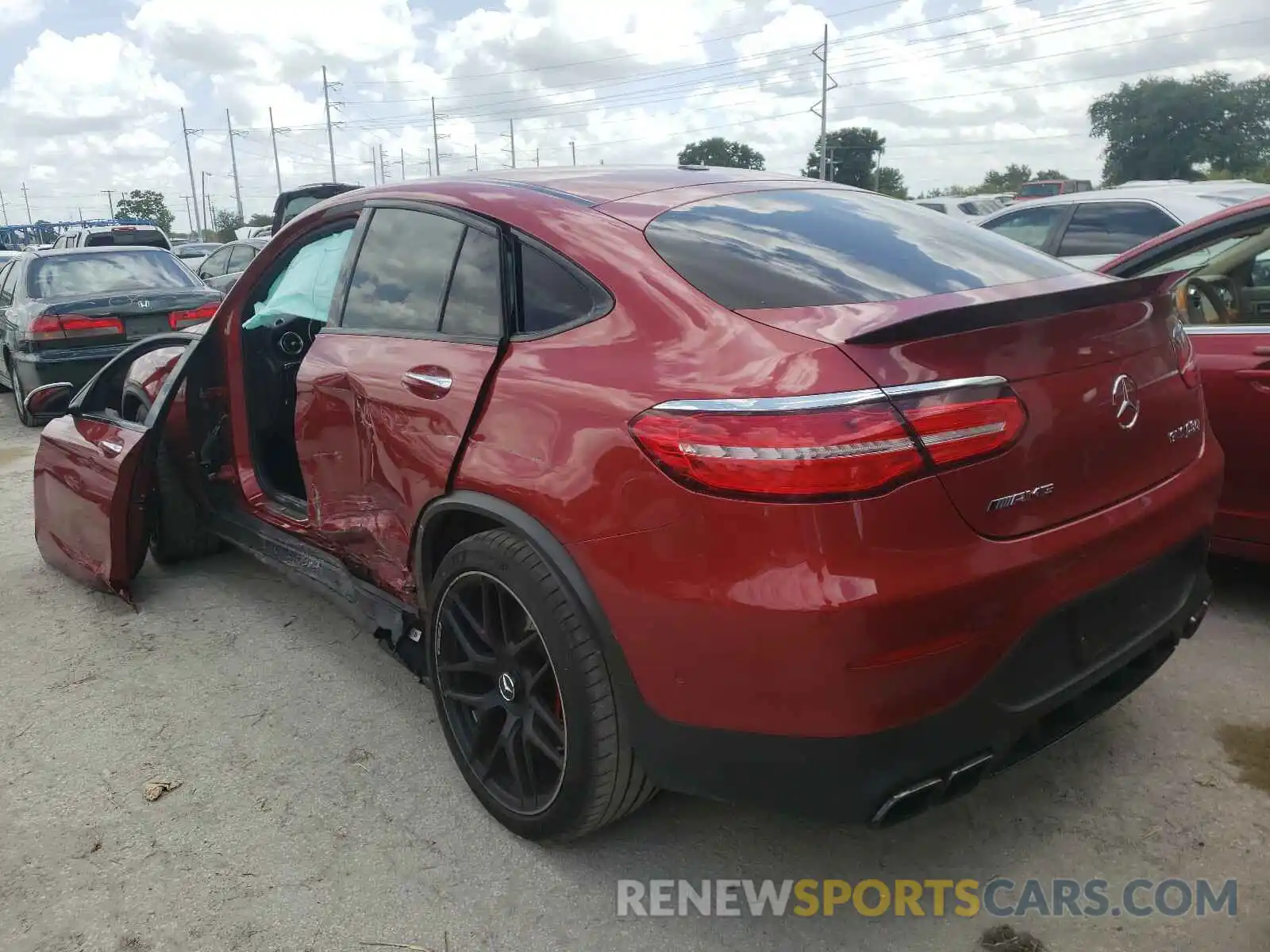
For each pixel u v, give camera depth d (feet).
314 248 11.23
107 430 12.92
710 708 6.26
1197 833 7.75
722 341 6.45
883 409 5.75
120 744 9.74
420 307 8.88
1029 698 6.46
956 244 8.36
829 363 5.95
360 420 9.02
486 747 8.34
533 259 7.86
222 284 40.55
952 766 6.17
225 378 12.09
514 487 7.18
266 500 11.84
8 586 14.16
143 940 7.07
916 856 7.70
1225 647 10.73
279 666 11.38
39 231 147.74
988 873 7.46
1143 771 8.57
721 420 6.04
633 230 7.59
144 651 11.85
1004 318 6.19
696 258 7.22
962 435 5.89
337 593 10.31
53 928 7.22
